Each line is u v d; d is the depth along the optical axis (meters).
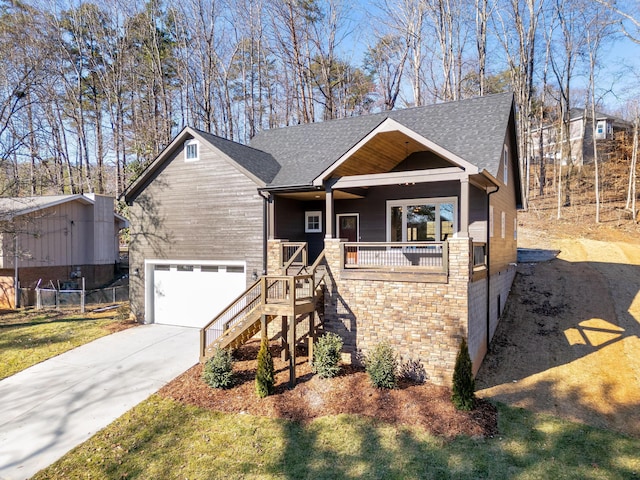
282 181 14.24
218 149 14.70
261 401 9.48
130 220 16.89
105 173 36.09
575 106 40.56
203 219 15.35
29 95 21.84
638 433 8.41
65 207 22.77
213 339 12.84
